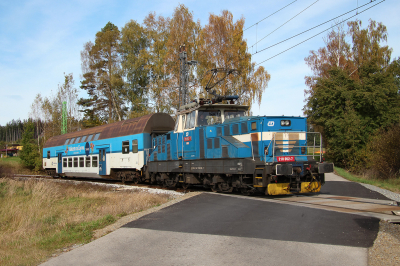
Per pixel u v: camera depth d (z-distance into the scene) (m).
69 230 8.60
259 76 30.22
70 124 50.34
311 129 37.56
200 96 31.94
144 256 5.70
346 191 12.96
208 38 30.47
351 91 28.98
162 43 37.81
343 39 35.59
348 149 27.41
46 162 33.31
